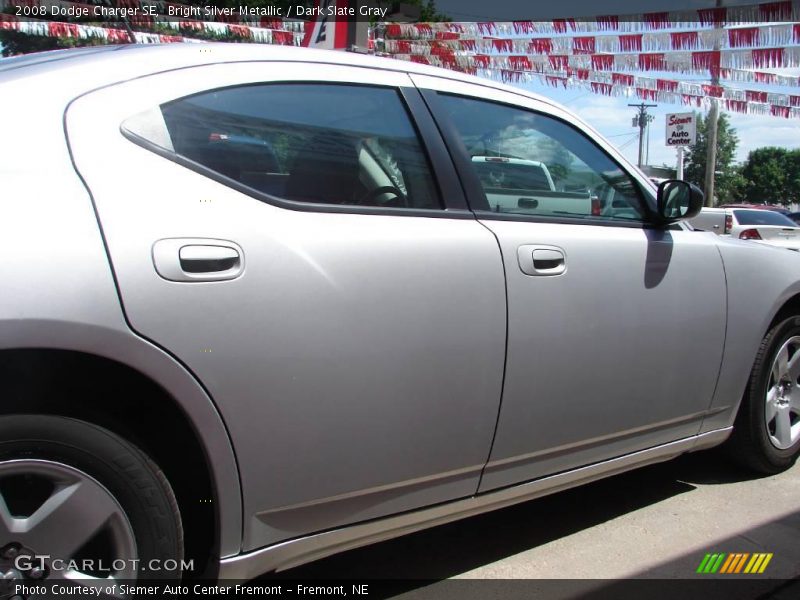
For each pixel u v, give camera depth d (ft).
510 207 8.44
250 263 6.13
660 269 9.39
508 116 8.93
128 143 6.09
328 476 6.61
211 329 5.84
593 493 11.28
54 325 5.20
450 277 7.32
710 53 29.32
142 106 6.30
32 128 5.80
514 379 7.84
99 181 5.80
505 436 7.90
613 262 8.84
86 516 5.61
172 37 23.95
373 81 7.84
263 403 6.12
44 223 5.40
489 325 7.57
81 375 5.71
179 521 6.08
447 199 7.86
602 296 8.63
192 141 6.44
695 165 173.06
